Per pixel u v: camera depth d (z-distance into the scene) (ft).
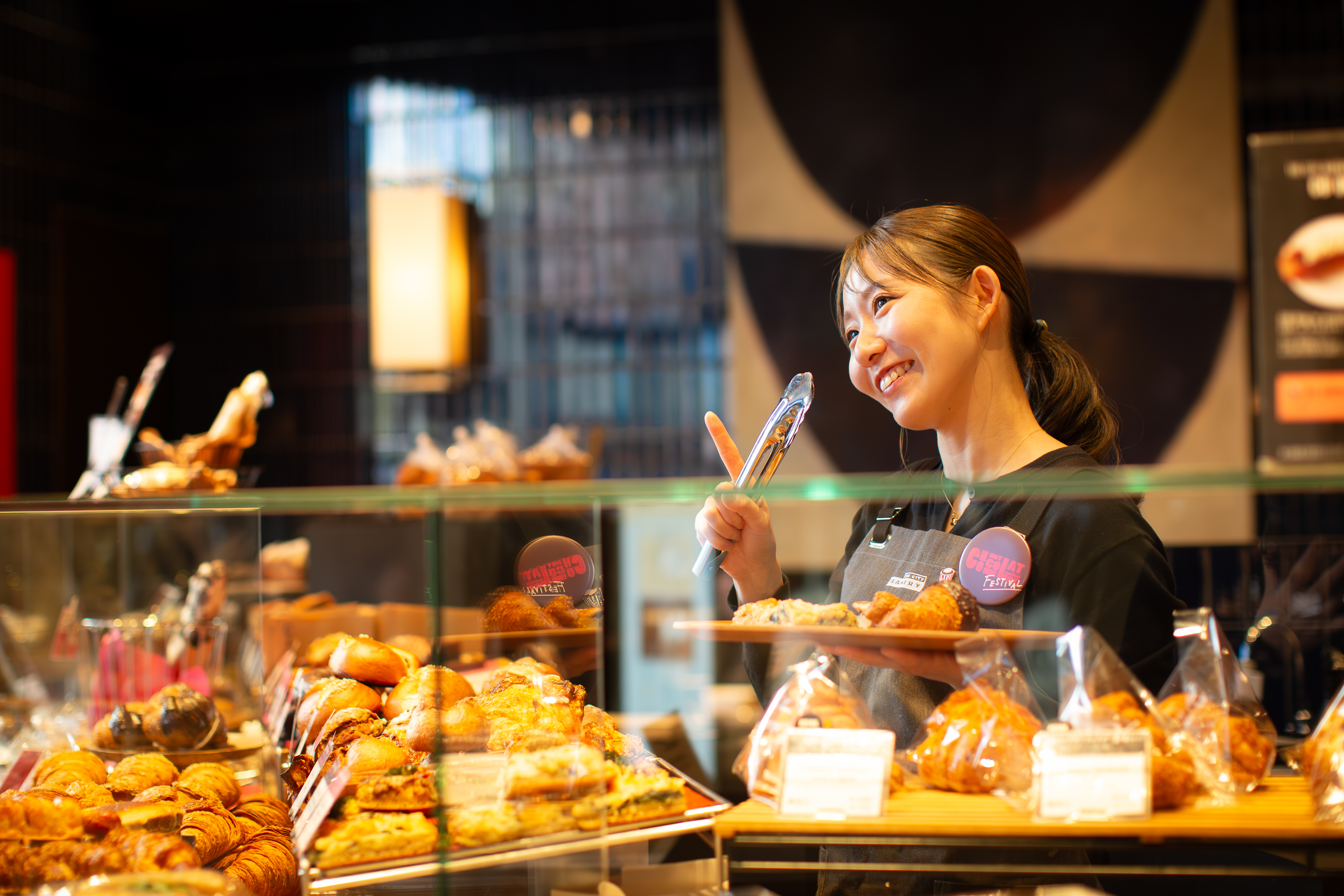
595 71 16.47
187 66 17.47
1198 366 14.25
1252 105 14.44
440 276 15.03
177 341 17.46
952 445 3.71
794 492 3.03
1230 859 2.45
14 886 2.74
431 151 16.89
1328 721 2.62
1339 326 11.69
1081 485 2.77
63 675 5.08
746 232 15.29
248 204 17.37
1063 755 2.58
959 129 14.84
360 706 3.55
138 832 2.96
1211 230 14.24
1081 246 14.53
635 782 2.90
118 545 5.21
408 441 16.89
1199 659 2.82
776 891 2.67
